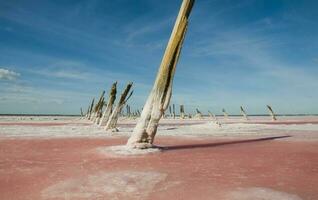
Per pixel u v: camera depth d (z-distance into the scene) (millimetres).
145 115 12586
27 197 6059
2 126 32906
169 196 6047
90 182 7156
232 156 11148
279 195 6031
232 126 34156
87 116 68812
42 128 28938
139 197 6000
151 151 12117
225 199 5828
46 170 8516
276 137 19641
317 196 5957
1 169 8680
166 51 12812
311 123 43156
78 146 14094
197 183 7035
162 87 12641
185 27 12641
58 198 5977
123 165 9250
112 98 29375
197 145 14930
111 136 20062
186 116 88688
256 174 7992
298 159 10391
